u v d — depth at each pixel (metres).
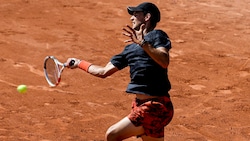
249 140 29.25
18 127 29.25
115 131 19.34
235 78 41.06
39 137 27.95
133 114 19.34
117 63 20.14
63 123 30.27
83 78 38.75
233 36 53.66
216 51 48.19
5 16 56.09
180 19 59.69
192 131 30.06
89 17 57.72
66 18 56.75
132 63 19.48
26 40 47.97
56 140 27.69
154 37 18.77
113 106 33.53
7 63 41.41
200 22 58.78
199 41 51.25
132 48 19.61
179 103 34.81
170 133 29.44
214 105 34.78
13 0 63.03
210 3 68.38
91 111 32.44
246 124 31.66
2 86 36.16
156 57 18.20
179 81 39.56
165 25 56.78
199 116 32.59
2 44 46.28
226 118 32.44
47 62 22.19
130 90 19.39
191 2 68.38
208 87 38.66
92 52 45.91
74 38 49.56
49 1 63.38
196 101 35.44
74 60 21.16
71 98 34.59
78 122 30.50
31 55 43.88
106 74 20.31
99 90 36.59
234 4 68.31
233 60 45.62
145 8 19.44
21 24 53.34
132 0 67.06
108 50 46.84
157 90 19.19
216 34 54.09
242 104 35.09
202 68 43.16
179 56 46.12
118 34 51.84
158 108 19.12
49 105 33.06
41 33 50.50
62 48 46.38
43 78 38.41
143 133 19.64
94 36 50.78
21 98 34.03
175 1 68.31
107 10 61.19
